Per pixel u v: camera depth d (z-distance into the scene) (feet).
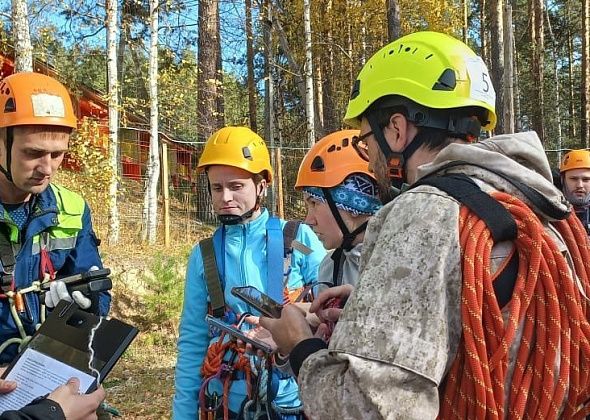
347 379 4.15
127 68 68.08
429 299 4.09
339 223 7.98
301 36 68.90
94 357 6.81
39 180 8.02
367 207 7.85
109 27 41.83
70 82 48.03
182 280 27.66
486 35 87.30
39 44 42.78
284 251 9.52
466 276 4.10
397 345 4.03
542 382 4.15
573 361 4.23
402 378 3.98
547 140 97.81
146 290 28.86
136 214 48.73
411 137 5.05
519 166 4.58
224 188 9.51
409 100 4.99
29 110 7.77
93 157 38.52
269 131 66.95
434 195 4.38
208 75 55.11
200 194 49.03
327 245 8.25
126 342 6.93
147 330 26.25
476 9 99.09
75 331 6.88
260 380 8.30
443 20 68.80
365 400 4.05
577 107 103.81
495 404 4.06
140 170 58.75
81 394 6.38
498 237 4.24
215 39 55.67
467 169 4.62
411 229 4.28
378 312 4.15
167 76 49.03
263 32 68.85
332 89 76.69
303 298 8.61
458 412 4.17
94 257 9.02
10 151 7.91
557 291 4.26
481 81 5.10
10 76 8.12
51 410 6.05
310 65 52.95
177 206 51.83
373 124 5.24
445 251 4.16
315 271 9.61
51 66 45.70
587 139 64.23
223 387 8.57
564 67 109.81
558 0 94.94
